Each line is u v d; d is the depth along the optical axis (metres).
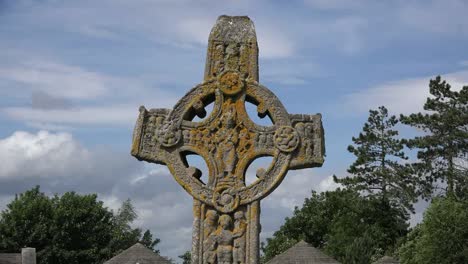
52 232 53.06
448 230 36.50
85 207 55.12
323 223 62.50
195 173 10.41
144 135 10.52
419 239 38.50
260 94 10.51
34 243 52.72
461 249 36.47
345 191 54.91
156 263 33.31
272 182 10.30
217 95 10.54
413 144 49.72
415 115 48.91
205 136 10.47
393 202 52.06
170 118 10.53
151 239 64.06
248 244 10.15
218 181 10.34
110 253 55.41
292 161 10.36
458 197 45.50
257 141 10.43
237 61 10.70
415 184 49.50
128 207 67.06
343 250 50.75
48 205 53.81
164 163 10.45
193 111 10.66
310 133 10.45
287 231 64.19
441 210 37.31
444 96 48.72
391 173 51.38
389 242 51.81
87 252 53.75
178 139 10.45
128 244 60.72
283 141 10.35
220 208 10.24
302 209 65.06
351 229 52.31
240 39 10.77
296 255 32.66
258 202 10.28
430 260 36.53
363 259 43.84
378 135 52.69
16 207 53.16
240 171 10.34
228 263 10.11
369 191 52.97
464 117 47.22
